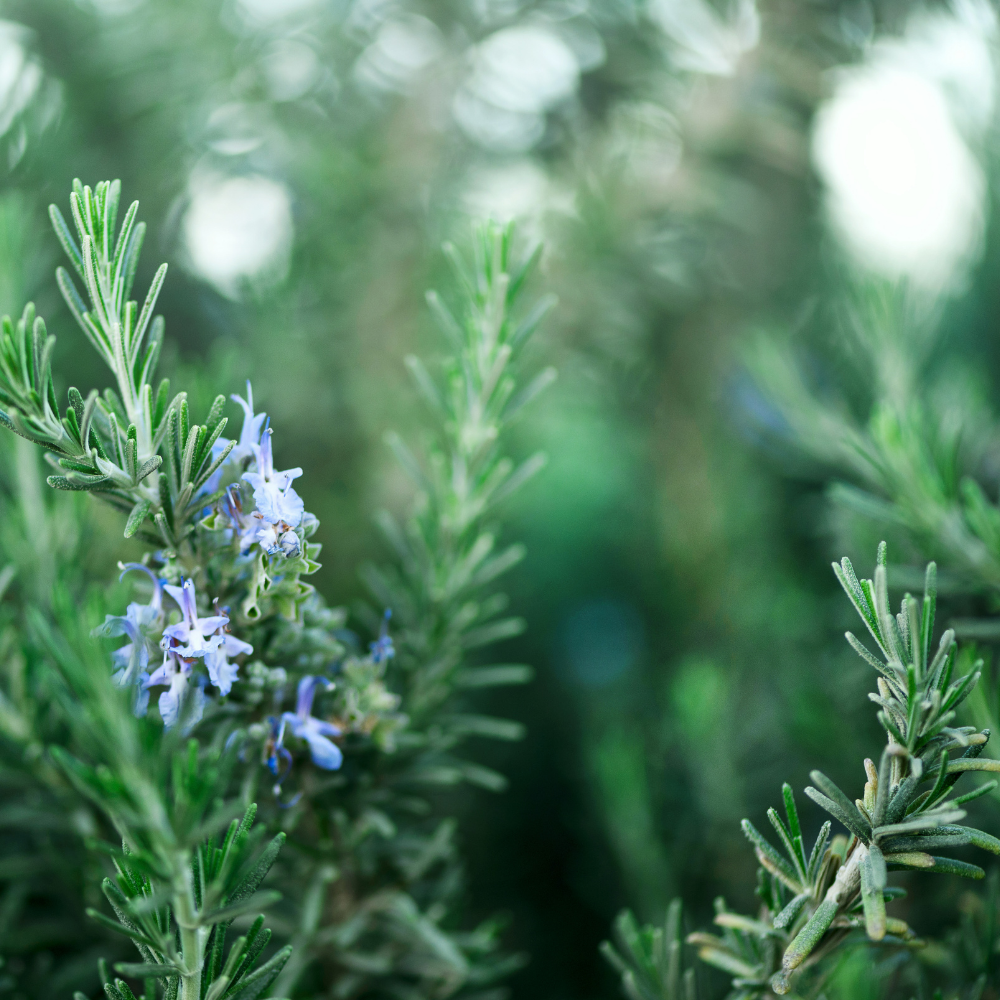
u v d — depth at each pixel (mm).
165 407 331
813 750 490
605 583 739
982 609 431
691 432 689
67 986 385
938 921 417
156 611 335
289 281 677
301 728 348
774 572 631
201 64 694
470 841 589
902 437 417
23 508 415
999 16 548
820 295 679
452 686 401
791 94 642
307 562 337
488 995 400
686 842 518
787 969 318
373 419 653
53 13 652
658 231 663
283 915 379
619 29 674
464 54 704
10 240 438
